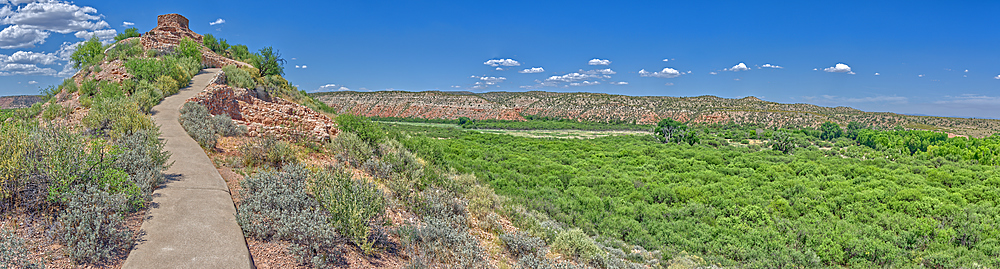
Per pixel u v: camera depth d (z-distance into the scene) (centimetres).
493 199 1527
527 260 953
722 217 2325
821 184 3350
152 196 784
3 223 590
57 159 693
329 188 868
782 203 2584
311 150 1462
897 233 2134
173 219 697
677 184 3306
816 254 1856
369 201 868
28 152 699
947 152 6066
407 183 1269
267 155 1212
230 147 1321
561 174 3622
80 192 657
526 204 2236
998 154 5856
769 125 14512
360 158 1468
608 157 5441
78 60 2861
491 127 14288
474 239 949
